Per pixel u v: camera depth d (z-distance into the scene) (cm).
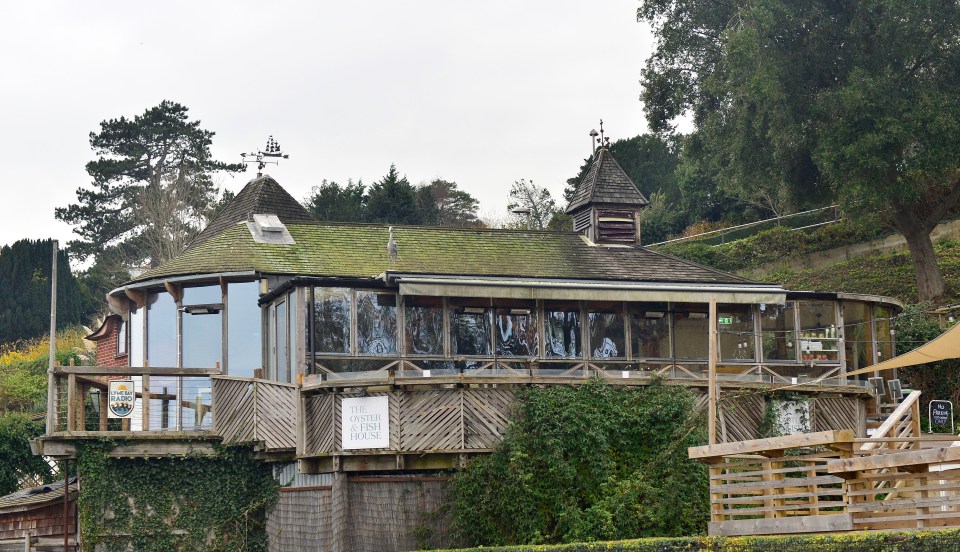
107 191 6838
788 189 3869
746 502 1738
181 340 2734
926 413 2888
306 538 2270
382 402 2145
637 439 2167
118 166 6806
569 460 2097
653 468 2108
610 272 2800
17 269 6191
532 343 2506
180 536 2361
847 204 3447
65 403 3269
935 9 3378
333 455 2162
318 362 2342
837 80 3603
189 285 2750
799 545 1497
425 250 2844
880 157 3312
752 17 3559
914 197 3409
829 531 1598
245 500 2408
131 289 2800
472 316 2477
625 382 2239
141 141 6938
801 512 1812
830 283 4069
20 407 4172
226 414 2408
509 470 2070
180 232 6369
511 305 2505
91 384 2419
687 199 5853
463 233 2977
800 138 3584
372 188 6519
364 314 2397
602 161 3116
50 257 6300
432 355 2428
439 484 2150
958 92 3428
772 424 2339
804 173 3869
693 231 5497
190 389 2514
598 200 3036
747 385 2330
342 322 2378
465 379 2133
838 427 2433
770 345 2639
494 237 2978
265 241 2789
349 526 2173
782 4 3534
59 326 6109
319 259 2742
